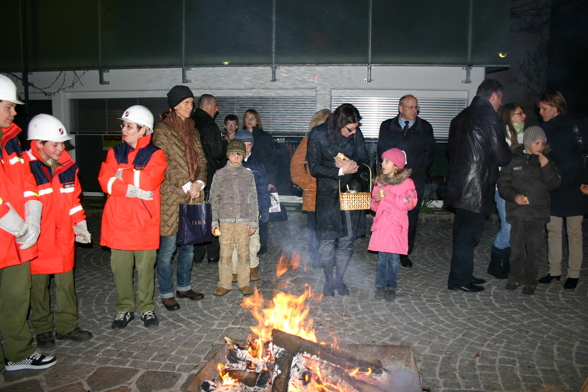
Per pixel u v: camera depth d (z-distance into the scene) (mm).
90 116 10438
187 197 4539
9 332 3404
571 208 5219
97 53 10047
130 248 4070
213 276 5859
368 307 4762
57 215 3738
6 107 3113
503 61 9062
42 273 3707
